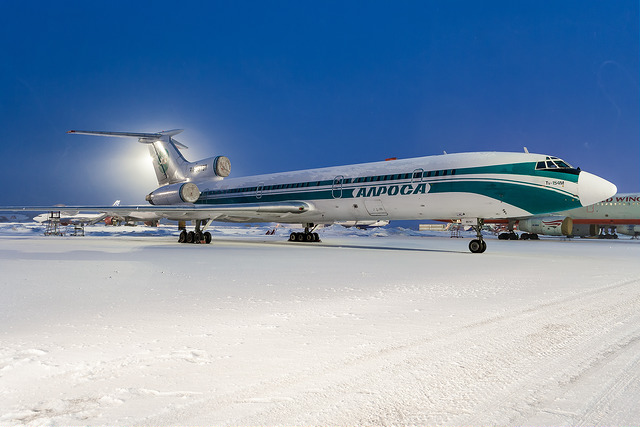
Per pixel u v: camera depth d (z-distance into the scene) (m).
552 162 17.31
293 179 25.03
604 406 2.99
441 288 8.16
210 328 5.03
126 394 3.11
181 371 3.59
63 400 3.01
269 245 24.45
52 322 5.30
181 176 32.91
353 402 3.03
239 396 3.10
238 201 27.77
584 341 4.61
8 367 3.63
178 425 2.66
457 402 3.05
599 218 38.66
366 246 24.36
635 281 9.43
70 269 11.06
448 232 63.69
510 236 39.84
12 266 11.72
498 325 5.26
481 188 17.94
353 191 21.77
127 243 25.39
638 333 4.96
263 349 4.21
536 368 3.76
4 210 24.47
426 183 19.25
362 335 4.75
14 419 2.71
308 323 5.30
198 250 19.16
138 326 5.11
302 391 3.21
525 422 2.75
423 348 4.29
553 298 7.16
